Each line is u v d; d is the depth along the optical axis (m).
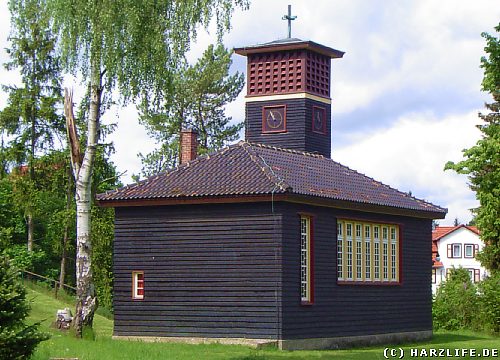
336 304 35.91
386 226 40.00
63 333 32.38
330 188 36.81
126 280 35.44
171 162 70.69
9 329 21.34
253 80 42.53
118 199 35.28
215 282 33.84
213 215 34.09
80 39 30.61
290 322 33.09
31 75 62.41
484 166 34.88
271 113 42.00
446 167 34.56
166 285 34.69
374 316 38.38
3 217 54.34
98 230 62.53
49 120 62.31
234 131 72.88
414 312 41.41
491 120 62.94
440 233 109.00
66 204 65.25
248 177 34.38
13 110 62.00
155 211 35.12
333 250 35.97
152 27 30.97
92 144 32.03
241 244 33.50
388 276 39.88
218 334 33.59
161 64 31.09
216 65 72.19
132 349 28.98
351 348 36.41
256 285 33.16
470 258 106.38
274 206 33.06
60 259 68.19
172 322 34.44
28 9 32.22
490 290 48.16
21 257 62.16
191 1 31.52
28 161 62.03
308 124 41.53
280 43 41.72
